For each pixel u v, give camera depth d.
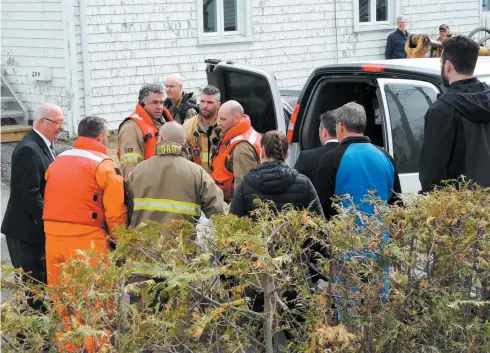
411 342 4.25
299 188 6.17
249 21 19.91
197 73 19.16
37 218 7.43
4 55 18.30
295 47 20.94
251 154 8.34
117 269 3.97
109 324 3.89
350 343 4.11
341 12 21.69
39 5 17.50
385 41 22.77
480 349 4.30
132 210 7.01
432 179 5.87
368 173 6.55
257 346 4.30
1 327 3.69
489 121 5.88
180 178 6.85
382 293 4.36
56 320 3.86
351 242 4.40
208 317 3.84
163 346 4.00
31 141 7.45
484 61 8.53
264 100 9.62
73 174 6.93
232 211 6.21
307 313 4.25
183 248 4.34
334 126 7.07
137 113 9.09
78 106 17.42
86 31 17.27
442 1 23.97
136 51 18.11
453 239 4.39
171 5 18.48
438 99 5.92
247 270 4.07
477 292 4.54
